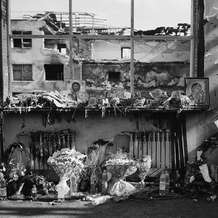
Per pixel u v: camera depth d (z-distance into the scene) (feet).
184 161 26.89
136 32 66.54
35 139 26.66
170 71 82.33
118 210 21.45
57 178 26.43
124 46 84.43
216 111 26.71
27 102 25.55
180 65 82.12
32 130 26.78
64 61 80.07
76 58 80.48
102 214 20.81
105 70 81.92
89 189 25.43
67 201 23.21
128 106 25.49
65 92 27.20
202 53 26.86
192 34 27.32
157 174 26.78
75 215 20.70
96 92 29.50
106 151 26.94
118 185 24.36
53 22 76.79
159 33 66.44
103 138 26.99
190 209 21.45
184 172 26.63
